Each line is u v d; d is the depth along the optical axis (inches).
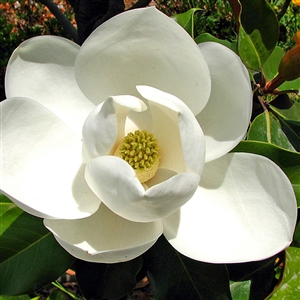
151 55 15.6
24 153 15.7
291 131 19.0
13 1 61.5
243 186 15.7
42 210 15.0
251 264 17.9
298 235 17.0
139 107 15.3
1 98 45.5
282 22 43.4
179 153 16.8
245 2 18.4
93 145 15.0
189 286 16.6
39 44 15.8
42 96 16.4
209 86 15.1
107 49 15.6
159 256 17.0
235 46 20.0
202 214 15.8
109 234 15.5
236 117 15.3
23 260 17.0
